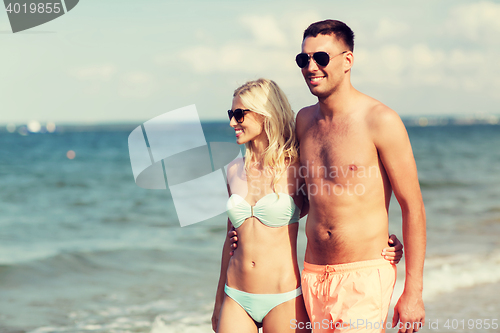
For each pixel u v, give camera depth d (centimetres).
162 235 1040
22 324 517
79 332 492
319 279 244
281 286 252
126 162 3153
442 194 1652
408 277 233
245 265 256
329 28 232
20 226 1192
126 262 802
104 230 1126
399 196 232
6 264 774
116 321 523
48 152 4134
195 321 521
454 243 895
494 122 19725
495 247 854
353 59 240
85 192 1853
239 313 258
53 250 888
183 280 693
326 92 235
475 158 3091
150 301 595
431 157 3212
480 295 579
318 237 243
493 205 1385
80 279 704
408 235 232
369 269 235
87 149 4516
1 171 2664
